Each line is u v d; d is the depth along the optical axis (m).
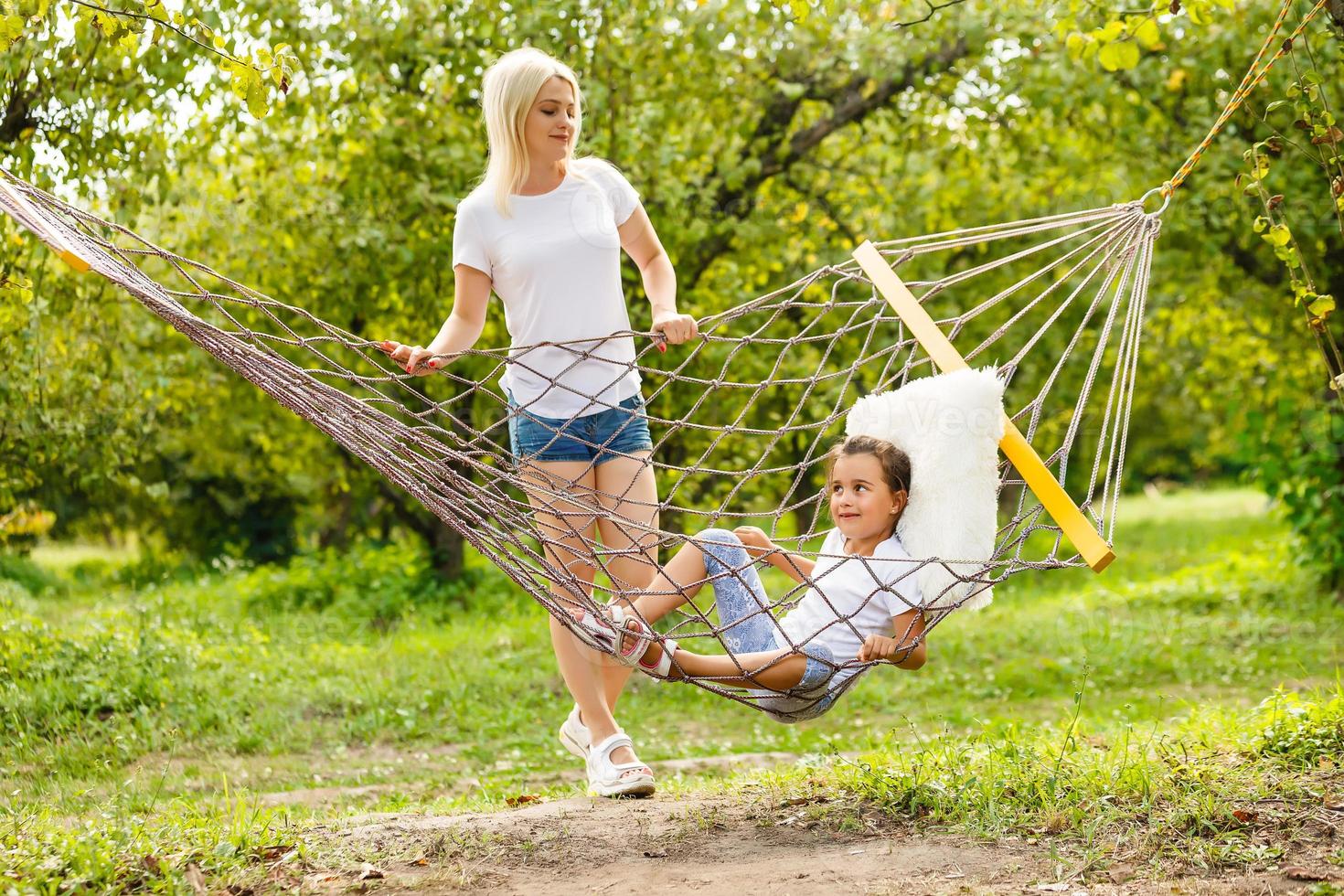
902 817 3.58
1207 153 9.20
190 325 3.18
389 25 8.70
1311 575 10.96
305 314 3.52
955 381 3.68
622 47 8.98
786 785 4.02
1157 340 13.91
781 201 10.26
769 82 9.91
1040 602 12.27
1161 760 3.96
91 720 6.97
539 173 3.88
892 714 7.76
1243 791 3.54
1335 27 4.20
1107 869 3.09
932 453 3.64
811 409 9.91
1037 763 3.93
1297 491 11.06
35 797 5.16
